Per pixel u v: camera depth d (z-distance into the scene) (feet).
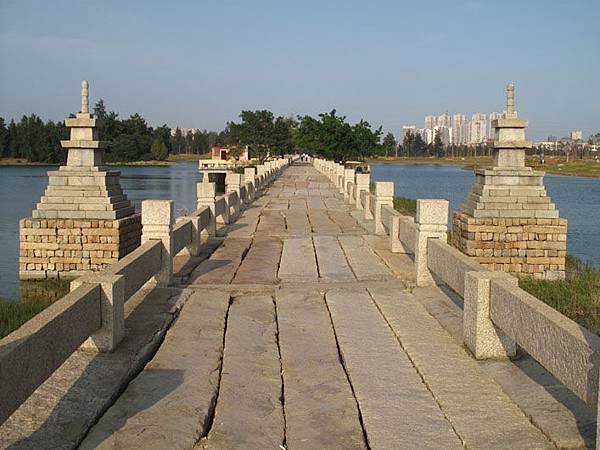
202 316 25.67
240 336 23.35
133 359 19.66
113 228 49.14
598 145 474.49
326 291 29.96
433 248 28.76
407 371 19.38
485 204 48.60
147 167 353.92
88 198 49.55
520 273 48.19
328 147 197.16
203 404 16.93
